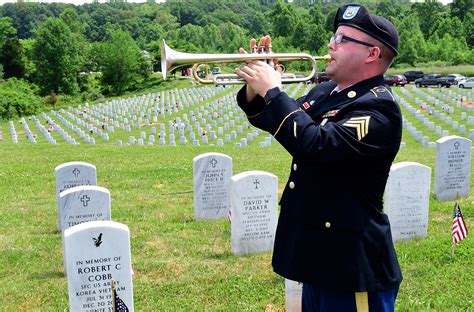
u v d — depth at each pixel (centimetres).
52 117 5016
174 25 16950
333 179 339
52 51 8256
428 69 8288
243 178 879
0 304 702
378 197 348
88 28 17150
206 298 707
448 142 1221
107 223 614
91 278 612
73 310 612
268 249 907
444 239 905
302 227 351
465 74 7681
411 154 2008
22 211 1213
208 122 3778
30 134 3494
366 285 338
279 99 327
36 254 904
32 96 6788
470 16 10731
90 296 615
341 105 343
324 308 353
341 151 319
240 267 823
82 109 5378
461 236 809
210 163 1107
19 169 1786
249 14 19825
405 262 802
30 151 2312
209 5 19675
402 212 945
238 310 668
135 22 16412
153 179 1547
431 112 3756
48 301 712
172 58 356
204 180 1107
